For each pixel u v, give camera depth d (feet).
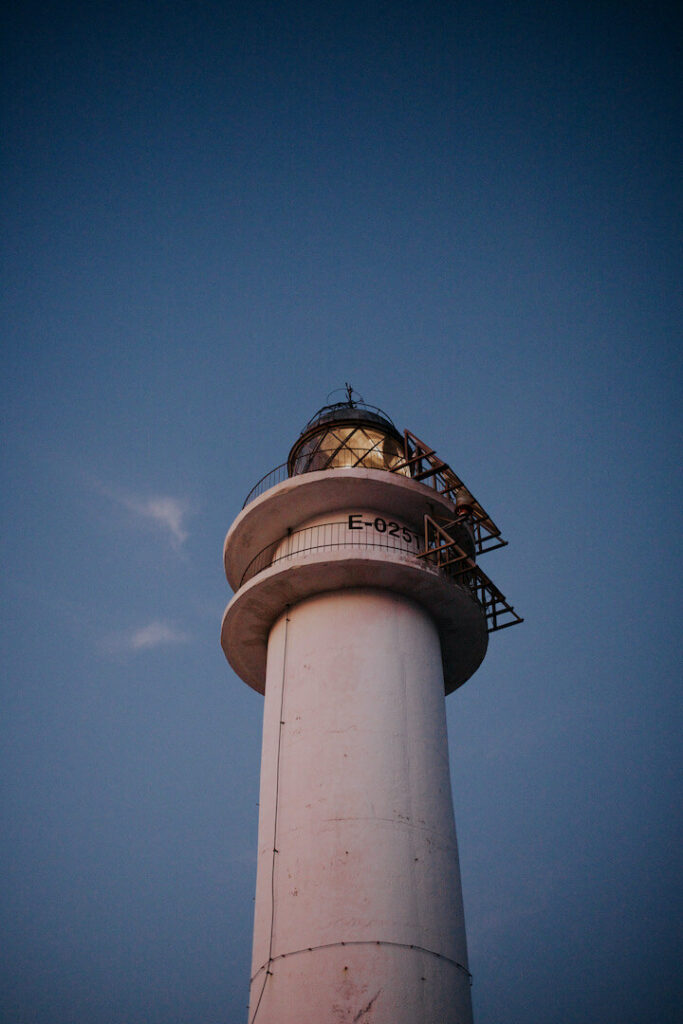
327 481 79.15
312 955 61.98
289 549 81.56
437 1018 60.44
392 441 90.79
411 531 82.74
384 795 68.13
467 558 79.56
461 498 84.28
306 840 66.90
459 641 84.89
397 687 73.67
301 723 72.74
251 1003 63.87
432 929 63.93
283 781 70.90
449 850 68.90
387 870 64.85
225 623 82.69
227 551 85.61
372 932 62.13
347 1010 59.36
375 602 77.61
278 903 65.67
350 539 79.30
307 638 76.84
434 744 73.10
